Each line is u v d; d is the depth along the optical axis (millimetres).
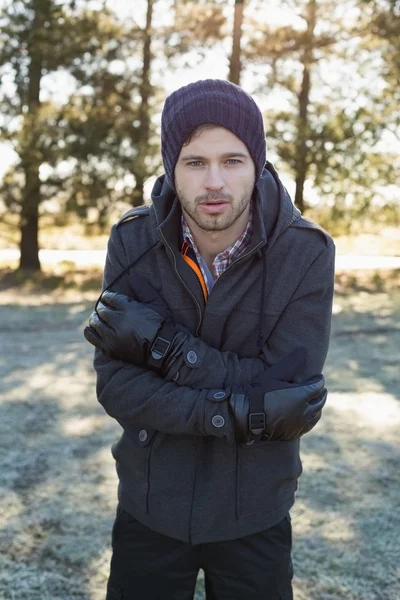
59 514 2793
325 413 4184
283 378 1292
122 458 1464
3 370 5285
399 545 2555
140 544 1452
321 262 1361
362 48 12109
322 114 12609
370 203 12461
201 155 1214
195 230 1320
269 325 1354
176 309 1370
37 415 4094
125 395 1332
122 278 1420
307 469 3262
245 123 1221
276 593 1436
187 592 1470
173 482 1380
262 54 12188
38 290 11453
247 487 1373
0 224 13688
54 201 12508
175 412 1278
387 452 3508
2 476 3160
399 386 4895
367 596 2236
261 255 1329
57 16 11609
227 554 1412
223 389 1293
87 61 11812
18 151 11547
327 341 1381
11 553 2480
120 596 1489
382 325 7633
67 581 2318
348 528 2680
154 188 1436
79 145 11641
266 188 1358
